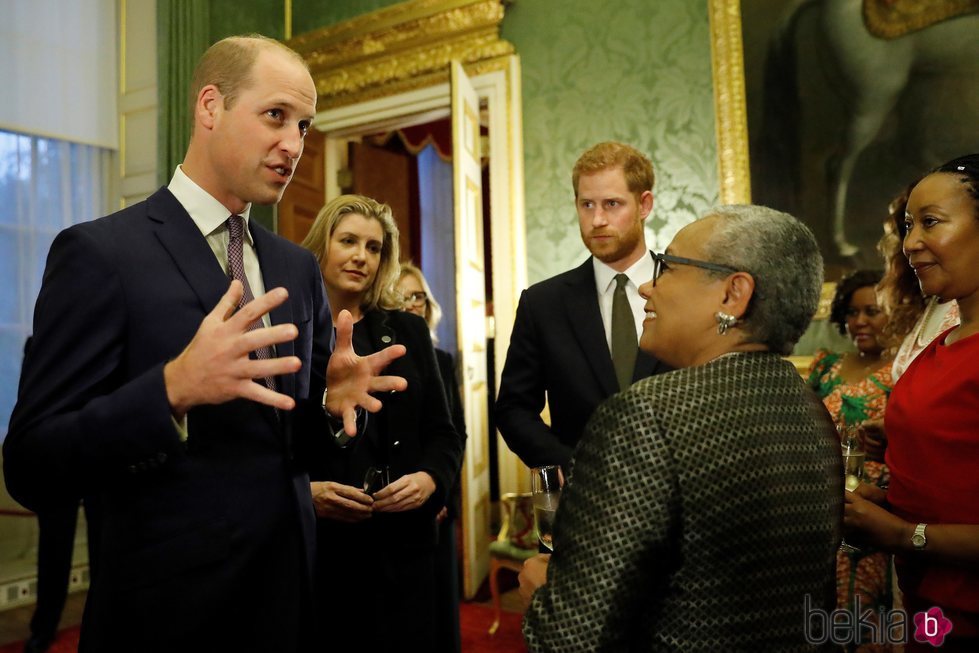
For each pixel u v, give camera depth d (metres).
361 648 1.63
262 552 1.11
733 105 3.60
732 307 0.93
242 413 1.12
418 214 7.41
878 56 3.33
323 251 1.91
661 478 0.79
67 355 1.00
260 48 1.15
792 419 0.87
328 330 1.46
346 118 4.70
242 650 1.08
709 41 3.71
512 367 1.94
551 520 1.16
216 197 1.20
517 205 4.09
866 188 3.35
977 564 1.08
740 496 0.79
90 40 4.52
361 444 1.74
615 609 0.78
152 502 1.04
